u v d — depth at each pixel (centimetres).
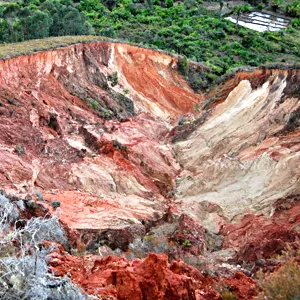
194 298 917
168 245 1572
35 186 1997
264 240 1620
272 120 2869
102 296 819
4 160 2006
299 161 2291
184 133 3384
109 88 3841
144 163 2728
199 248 1738
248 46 5872
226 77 4316
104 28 5525
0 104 2498
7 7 4872
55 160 2339
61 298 741
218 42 5981
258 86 3394
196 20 6656
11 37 4119
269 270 1230
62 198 1959
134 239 1650
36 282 745
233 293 1027
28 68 3028
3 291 716
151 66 4491
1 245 887
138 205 2239
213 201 2384
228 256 1692
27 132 2422
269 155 2477
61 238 1305
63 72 3381
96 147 2741
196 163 2956
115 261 1012
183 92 4462
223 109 3428
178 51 5525
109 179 2356
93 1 6900
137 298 834
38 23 4266
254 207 2225
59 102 3053
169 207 2292
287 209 2075
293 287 880
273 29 6788
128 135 3108
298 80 3016
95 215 1838
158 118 3994
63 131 2733
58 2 5797
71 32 4759
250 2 7956
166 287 877
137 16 6588
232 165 2573
